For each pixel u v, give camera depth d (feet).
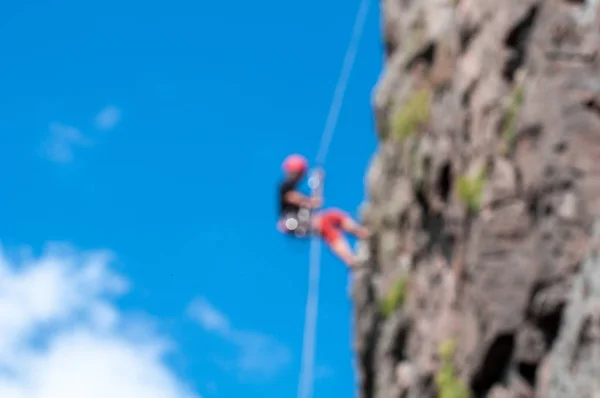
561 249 68.80
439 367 77.20
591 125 70.95
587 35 73.67
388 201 87.71
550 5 75.46
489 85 77.36
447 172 80.02
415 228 83.82
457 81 80.38
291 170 94.99
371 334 86.84
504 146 74.49
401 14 92.99
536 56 74.84
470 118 78.28
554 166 70.38
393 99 89.66
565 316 67.36
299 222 93.61
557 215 69.36
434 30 86.89
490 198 73.26
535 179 71.20
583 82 72.28
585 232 68.80
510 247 71.67
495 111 76.07
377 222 89.04
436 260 81.15
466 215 75.56
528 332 69.51
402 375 81.46
